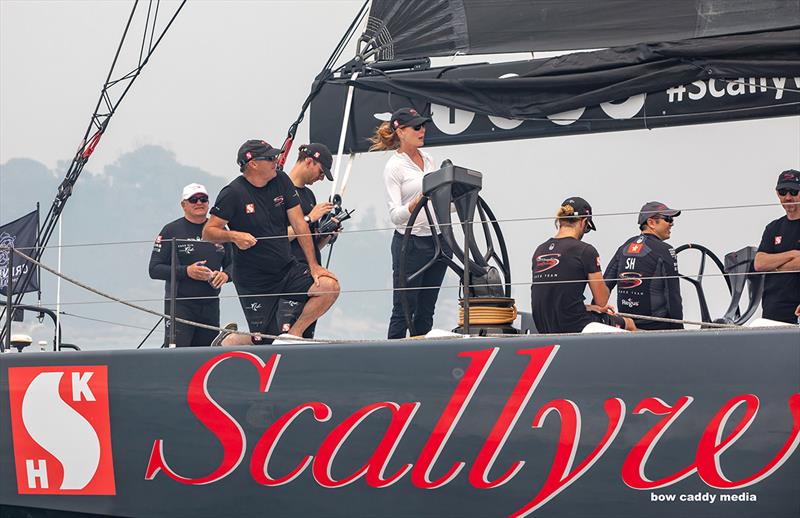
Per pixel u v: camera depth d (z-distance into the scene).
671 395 15.59
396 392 16.72
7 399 18.47
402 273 19.77
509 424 16.19
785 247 20.56
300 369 17.17
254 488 17.17
